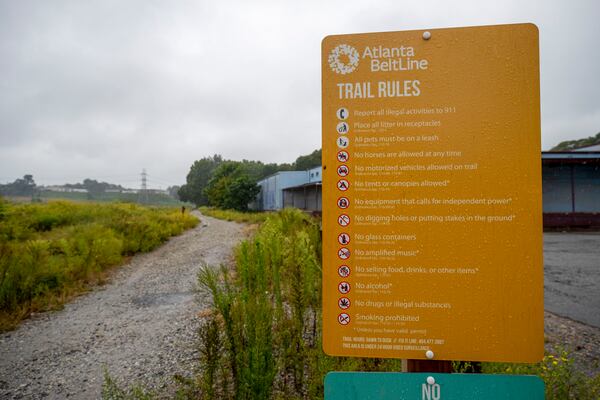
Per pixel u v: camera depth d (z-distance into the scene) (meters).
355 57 1.41
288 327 2.76
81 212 18.77
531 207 1.32
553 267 7.82
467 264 1.34
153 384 3.12
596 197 19.56
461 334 1.35
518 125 1.33
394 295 1.38
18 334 4.69
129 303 6.05
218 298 2.46
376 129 1.39
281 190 44.94
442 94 1.37
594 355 3.28
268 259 4.40
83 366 3.71
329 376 1.36
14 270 5.86
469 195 1.34
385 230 1.38
